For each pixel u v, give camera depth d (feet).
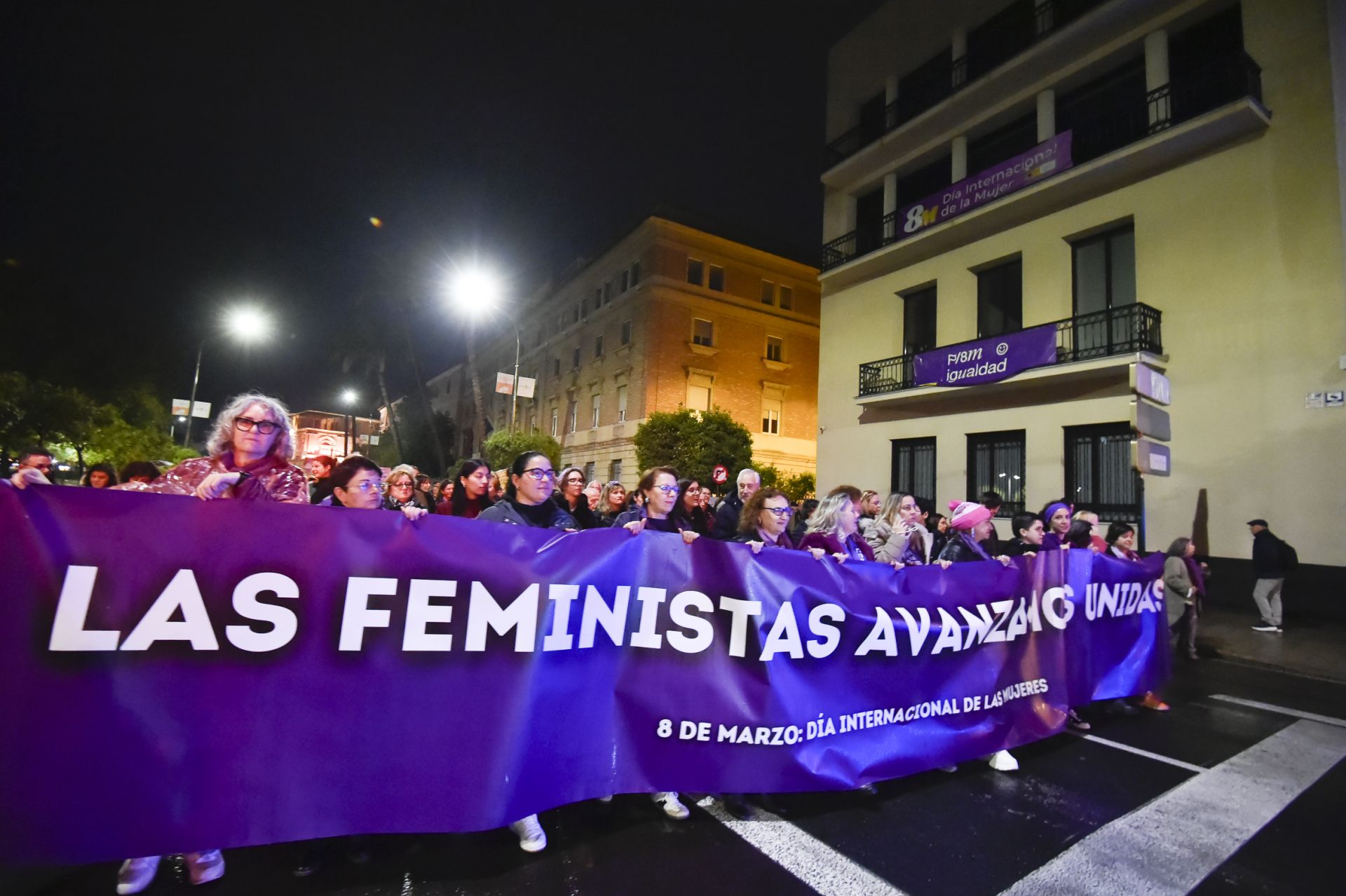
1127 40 42.96
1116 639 17.01
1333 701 20.45
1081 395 43.04
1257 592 31.24
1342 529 32.14
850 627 11.75
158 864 8.75
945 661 12.85
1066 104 48.06
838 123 65.41
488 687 9.16
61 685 7.43
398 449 126.62
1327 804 12.39
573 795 9.70
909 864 9.71
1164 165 40.19
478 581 9.25
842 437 60.34
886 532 17.26
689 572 10.76
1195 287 38.40
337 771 8.41
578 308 118.83
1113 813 11.69
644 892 8.74
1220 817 11.66
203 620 8.00
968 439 50.21
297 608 8.40
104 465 19.08
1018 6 51.01
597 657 10.07
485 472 17.47
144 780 7.66
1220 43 39.93
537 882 8.83
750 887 8.96
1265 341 35.37
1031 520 18.02
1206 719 17.74
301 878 8.63
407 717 8.76
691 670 10.61
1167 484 38.73
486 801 8.90
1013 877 9.48
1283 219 35.24
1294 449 33.94
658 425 75.77
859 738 11.64
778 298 104.42
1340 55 34.40
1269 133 36.09
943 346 49.80
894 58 60.29
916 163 57.72
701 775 10.48
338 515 8.70
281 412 10.05
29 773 7.26
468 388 185.68
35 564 7.41
